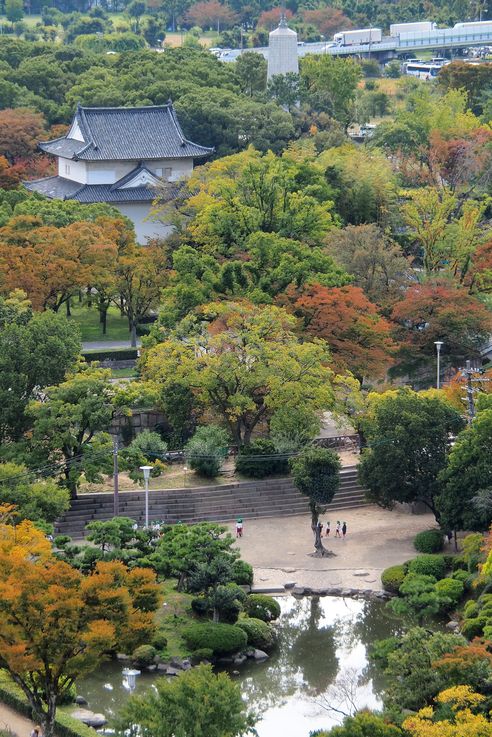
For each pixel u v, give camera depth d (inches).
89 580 3427.7
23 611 3326.8
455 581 4707.2
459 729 3174.2
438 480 5064.0
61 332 5457.7
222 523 5418.3
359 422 5703.7
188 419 5856.3
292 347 5693.9
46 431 5142.7
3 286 6456.7
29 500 4800.7
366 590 4862.2
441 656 3681.1
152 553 4613.7
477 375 5689.0
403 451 5167.3
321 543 5182.1
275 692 4190.5
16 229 7052.2
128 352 6791.3
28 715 3678.6
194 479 5615.2
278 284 6456.7
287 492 5595.5
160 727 3275.1
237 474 5664.4
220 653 4350.4
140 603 3727.9
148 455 5669.3
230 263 6501.0
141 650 4271.7
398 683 3693.4
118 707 3996.1
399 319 6673.2
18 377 5285.4
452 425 5295.3
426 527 5408.5
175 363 5703.7
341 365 6033.5
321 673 4320.9
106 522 4579.2
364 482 5285.4
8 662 3334.2
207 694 3326.8
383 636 4576.8
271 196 7249.0
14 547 3656.5
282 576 4980.3
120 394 5260.8
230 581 4584.2
